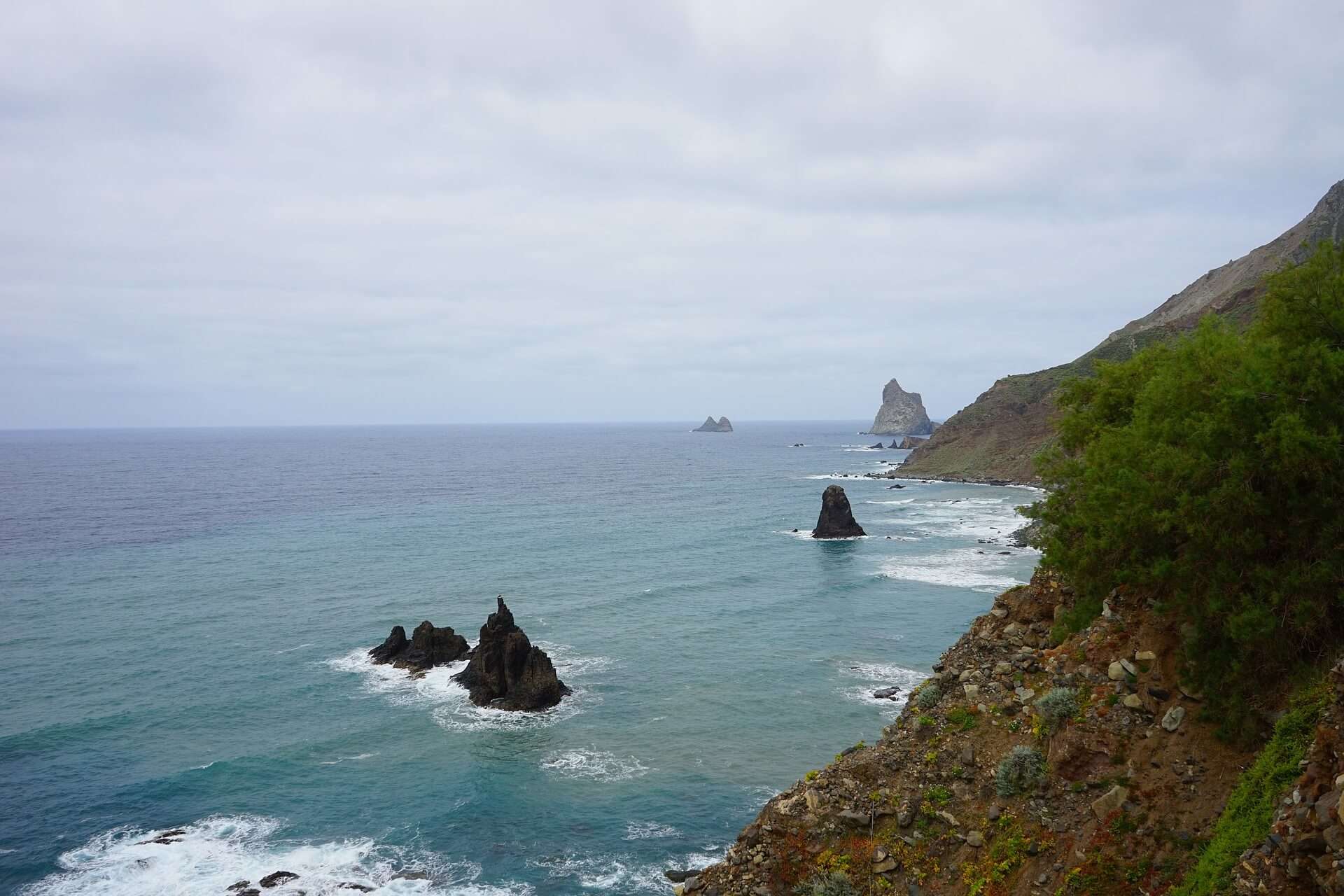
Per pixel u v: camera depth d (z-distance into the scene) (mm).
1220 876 13820
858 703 49688
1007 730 20141
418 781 40906
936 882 18219
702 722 47469
